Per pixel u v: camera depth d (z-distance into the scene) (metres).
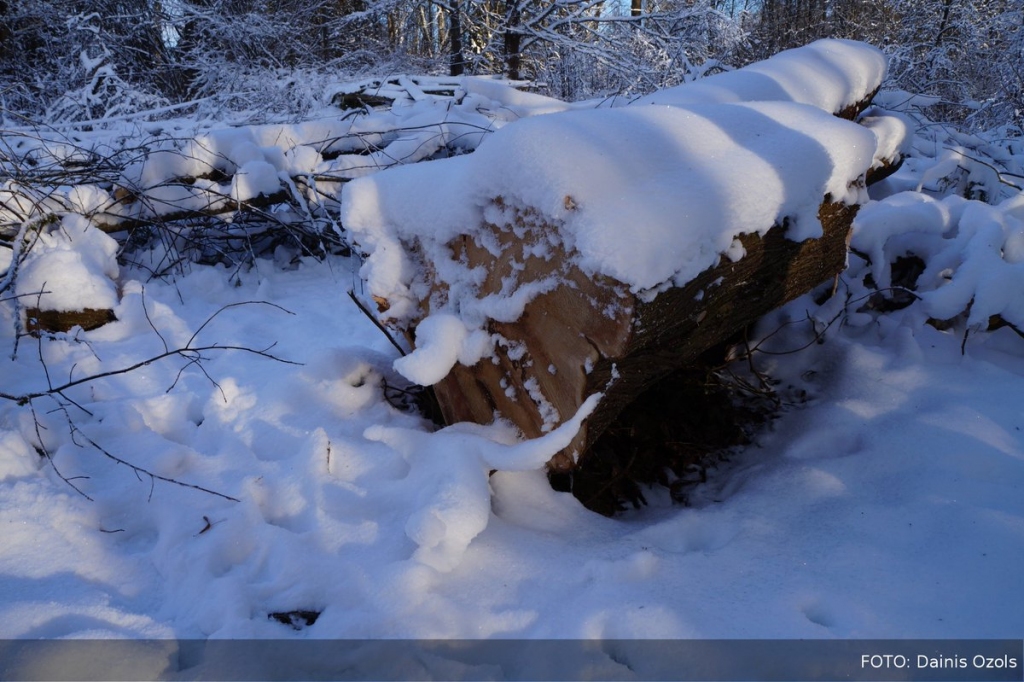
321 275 4.71
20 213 3.96
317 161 4.84
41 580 1.85
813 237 2.16
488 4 11.79
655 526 2.01
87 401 2.83
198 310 4.02
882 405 2.57
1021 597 1.65
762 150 2.07
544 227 1.86
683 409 2.66
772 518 2.03
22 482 2.20
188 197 4.50
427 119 5.11
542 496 2.13
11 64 10.71
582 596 1.72
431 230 2.18
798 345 2.96
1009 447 2.25
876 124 3.77
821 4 17.22
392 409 2.62
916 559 1.79
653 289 1.69
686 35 9.95
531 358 2.03
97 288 3.65
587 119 1.93
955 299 2.88
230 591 1.77
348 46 14.03
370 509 2.09
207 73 10.88
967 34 11.87
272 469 2.29
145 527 2.15
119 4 11.28
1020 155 5.32
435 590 1.77
